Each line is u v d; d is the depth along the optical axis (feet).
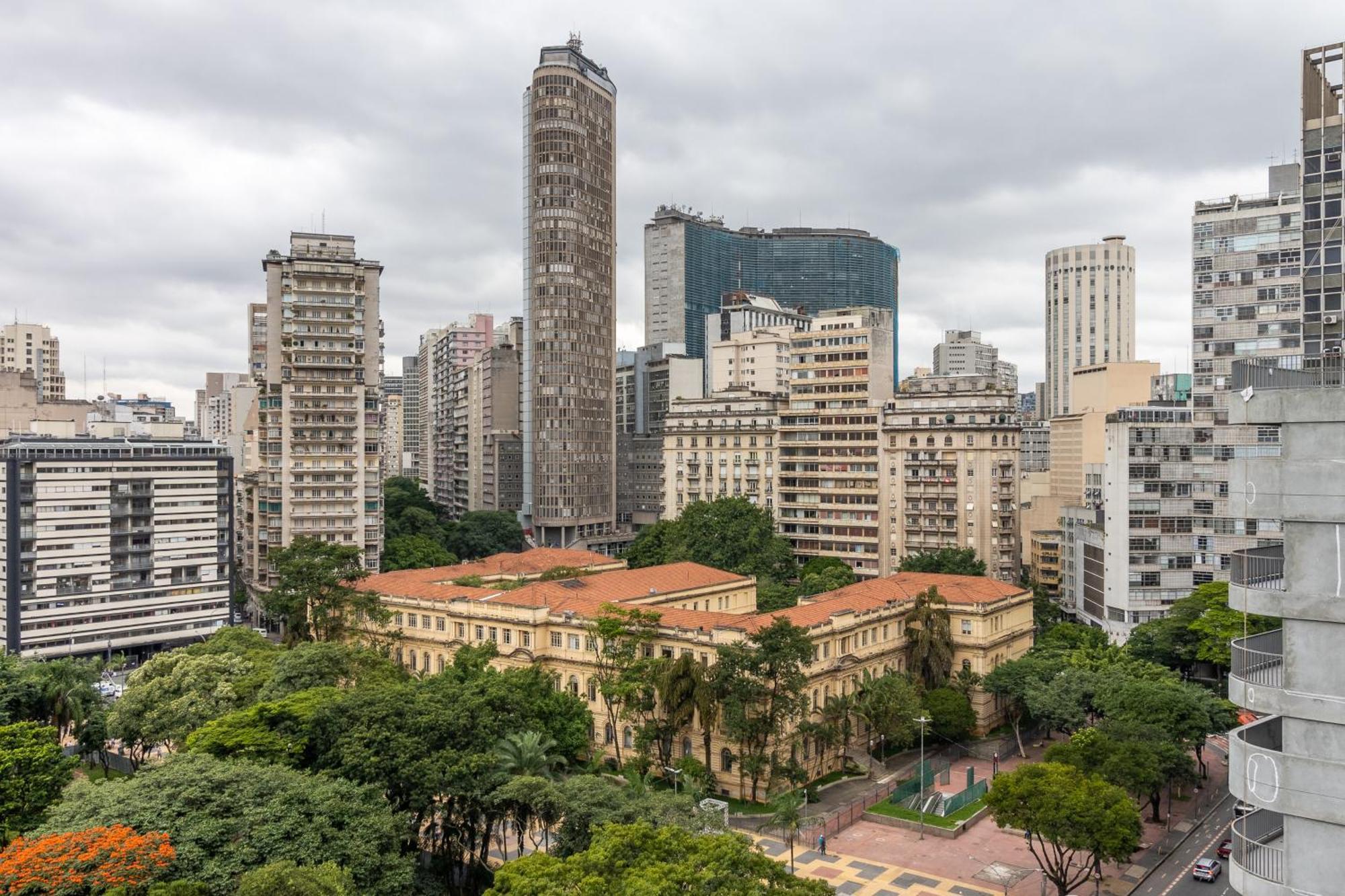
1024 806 250.98
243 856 199.11
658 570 453.58
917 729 355.56
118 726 321.52
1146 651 432.66
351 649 361.30
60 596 515.50
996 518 599.57
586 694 362.74
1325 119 331.57
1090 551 540.93
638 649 357.61
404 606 423.23
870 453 647.15
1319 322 332.80
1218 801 331.36
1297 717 128.47
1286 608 129.90
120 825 199.72
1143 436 490.08
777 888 183.73
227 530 575.38
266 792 220.84
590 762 330.75
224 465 573.74
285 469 633.61
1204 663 430.61
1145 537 490.08
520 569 504.43
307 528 639.35
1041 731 406.00
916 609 406.62
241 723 271.49
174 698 327.47
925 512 618.85
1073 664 380.78
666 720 328.29
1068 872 275.80
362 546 651.66
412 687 298.15
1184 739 311.06
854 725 372.79
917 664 404.57
